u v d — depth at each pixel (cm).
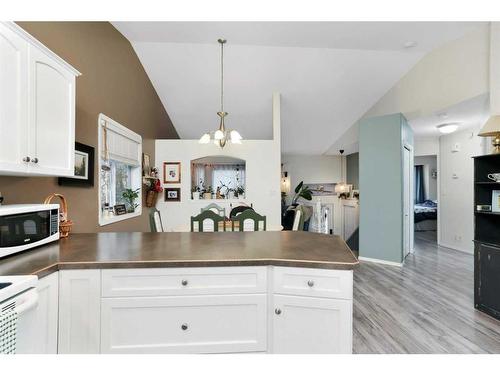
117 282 138
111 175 353
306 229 701
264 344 144
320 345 139
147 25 329
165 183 497
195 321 141
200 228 315
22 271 122
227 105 531
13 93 141
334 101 518
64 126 182
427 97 395
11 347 100
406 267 411
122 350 138
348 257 147
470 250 505
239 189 560
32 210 162
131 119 382
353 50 393
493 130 265
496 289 244
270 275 145
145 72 436
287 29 336
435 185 905
